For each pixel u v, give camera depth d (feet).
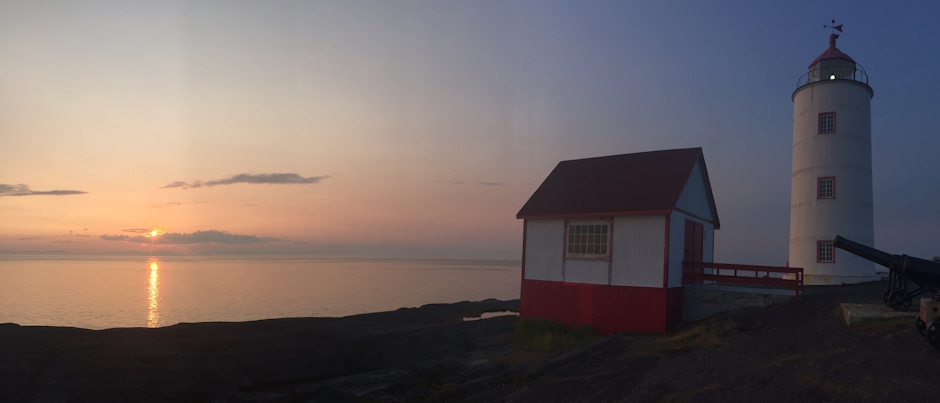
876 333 34.71
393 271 449.89
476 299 175.94
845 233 84.58
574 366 42.42
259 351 50.08
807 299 53.31
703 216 69.36
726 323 48.34
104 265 538.47
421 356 55.31
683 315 58.39
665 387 32.60
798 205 90.48
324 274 369.71
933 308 30.83
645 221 56.80
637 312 55.93
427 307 92.94
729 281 58.29
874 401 24.14
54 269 414.82
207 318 124.47
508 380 41.19
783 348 36.32
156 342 48.75
